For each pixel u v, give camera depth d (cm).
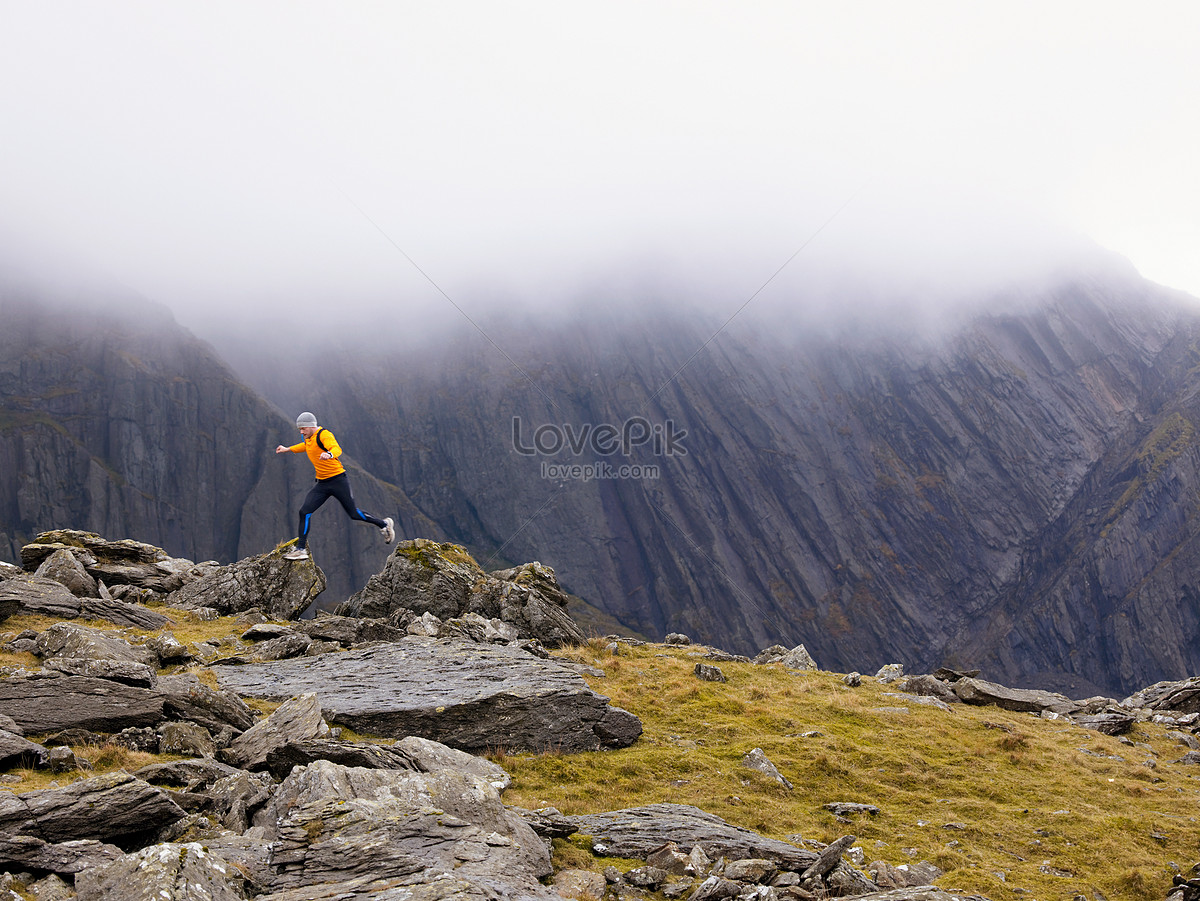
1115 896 1744
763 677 3247
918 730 2781
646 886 1284
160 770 1295
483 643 2728
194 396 18725
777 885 1302
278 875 970
